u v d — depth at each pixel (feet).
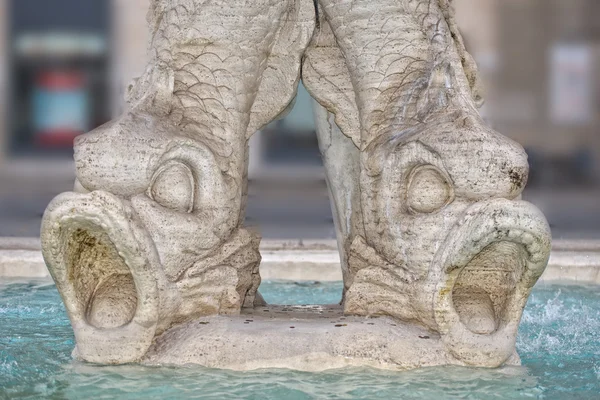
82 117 75.20
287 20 17.98
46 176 63.16
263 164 59.52
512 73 67.82
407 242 15.69
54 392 13.87
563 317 20.48
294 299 23.06
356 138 17.57
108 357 15.19
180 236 15.52
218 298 16.14
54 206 14.55
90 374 14.71
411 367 14.92
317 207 47.29
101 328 15.26
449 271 15.03
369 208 16.87
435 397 13.61
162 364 15.03
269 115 18.12
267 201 49.96
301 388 13.91
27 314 20.54
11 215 43.93
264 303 19.16
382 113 17.03
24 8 73.20
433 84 16.51
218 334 15.23
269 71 18.04
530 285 15.16
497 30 67.77
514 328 15.37
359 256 17.03
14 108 73.92
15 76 74.02
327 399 13.43
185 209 15.88
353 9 17.03
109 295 15.58
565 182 66.23
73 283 15.26
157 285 15.10
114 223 14.52
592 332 18.81
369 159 16.78
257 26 17.13
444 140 15.31
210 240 15.99
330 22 17.49
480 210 14.69
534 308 21.59
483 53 66.64
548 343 17.67
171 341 15.39
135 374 14.66
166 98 16.60
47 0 73.61
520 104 68.08
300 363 14.74
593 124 68.08
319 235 35.27
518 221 14.43
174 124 16.46
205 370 14.74
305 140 62.59
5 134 70.23
